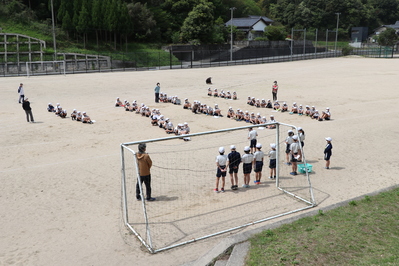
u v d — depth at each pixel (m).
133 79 50.84
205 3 96.62
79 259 9.58
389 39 120.06
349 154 19.11
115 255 9.76
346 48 99.81
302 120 27.52
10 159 18.00
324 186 14.74
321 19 132.88
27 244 10.31
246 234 9.99
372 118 27.94
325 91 41.28
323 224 10.40
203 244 10.22
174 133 23.34
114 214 12.19
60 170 16.42
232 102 35.12
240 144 20.58
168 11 102.50
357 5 135.12
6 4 80.19
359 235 9.62
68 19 79.00
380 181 15.30
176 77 53.59
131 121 26.89
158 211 12.38
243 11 128.62
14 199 13.33
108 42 86.62
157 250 9.91
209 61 85.94
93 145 20.58
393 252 8.70
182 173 16.00
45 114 29.12
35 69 64.44
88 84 45.56
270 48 98.19
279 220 11.55
